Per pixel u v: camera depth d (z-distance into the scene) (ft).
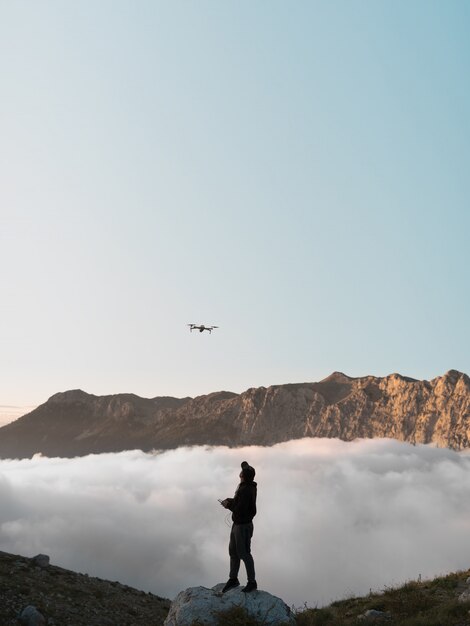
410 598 59.57
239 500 48.34
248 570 47.62
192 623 44.65
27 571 98.27
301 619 52.19
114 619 86.43
